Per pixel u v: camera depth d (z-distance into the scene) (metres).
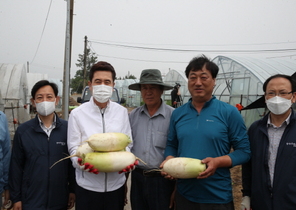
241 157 2.21
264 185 2.22
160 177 2.73
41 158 2.49
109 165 2.00
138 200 2.82
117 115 2.60
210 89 2.36
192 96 2.41
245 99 10.28
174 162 2.14
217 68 2.36
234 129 2.30
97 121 2.46
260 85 9.36
